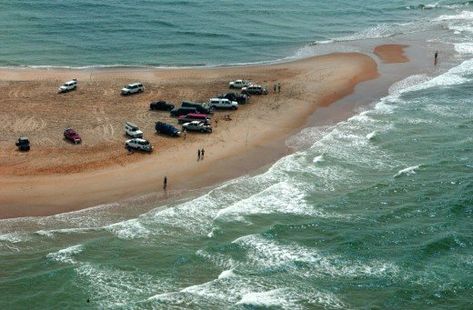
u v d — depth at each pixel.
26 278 43.94
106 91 83.00
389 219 51.25
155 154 64.38
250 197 55.34
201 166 62.22
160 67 95.06
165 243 48.66
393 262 45.38
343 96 82.44
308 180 58.50
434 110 75.62
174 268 45.31
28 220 52.12
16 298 41.91
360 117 73.81
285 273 44.50
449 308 40.69
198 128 69.94
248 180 59.22
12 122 71.56
